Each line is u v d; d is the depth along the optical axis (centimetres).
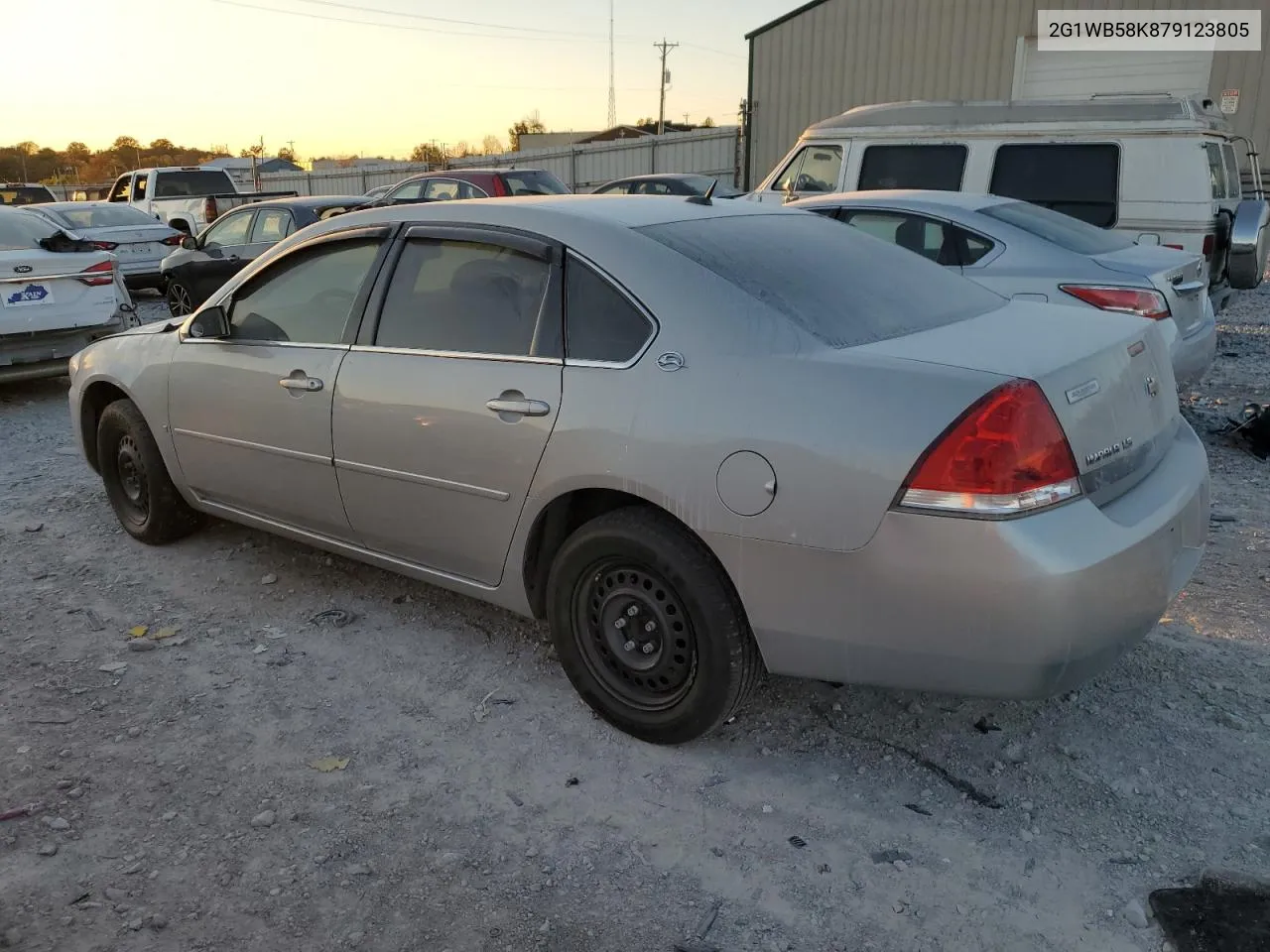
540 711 340
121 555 483
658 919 247
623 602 312
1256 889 251
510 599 349
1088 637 252
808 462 261
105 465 501
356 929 244
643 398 291
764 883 259
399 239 369
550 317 320
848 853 269
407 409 348
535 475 315
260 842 276
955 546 246
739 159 2303
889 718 331
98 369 486
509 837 277
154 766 311
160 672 369
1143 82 1770
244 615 416
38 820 285
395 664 373
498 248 339
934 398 252
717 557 281
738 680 293
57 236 853
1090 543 249
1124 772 299
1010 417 245
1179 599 412
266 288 412
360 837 278
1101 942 237
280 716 339
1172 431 320
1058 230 679
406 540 369
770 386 273
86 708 345
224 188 2042
